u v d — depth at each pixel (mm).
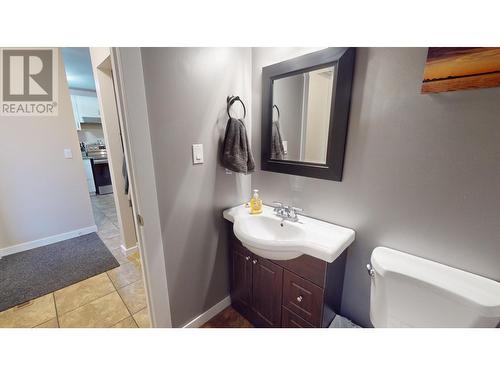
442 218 947
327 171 1243
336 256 1030
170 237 1255
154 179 1110
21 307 1684
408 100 948
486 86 775
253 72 1489
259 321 1480
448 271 923
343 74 1075
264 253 1161
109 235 2859
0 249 2346
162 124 1111
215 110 1331
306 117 1284
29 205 2461
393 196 1060
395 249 1097
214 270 1554
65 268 2160
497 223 835
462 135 851
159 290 1255
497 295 792
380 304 1001
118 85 961
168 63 1086
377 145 1064
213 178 1406
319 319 1125
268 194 1612
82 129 5152
